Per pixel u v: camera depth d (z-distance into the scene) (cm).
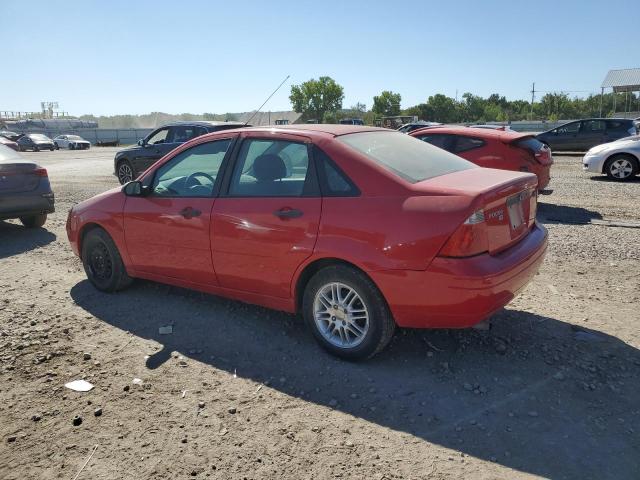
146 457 289
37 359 402
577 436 300
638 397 337
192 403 340
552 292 517
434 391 348
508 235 370
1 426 319
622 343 407
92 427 317
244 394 350
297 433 308
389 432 308
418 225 340
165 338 437
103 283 543
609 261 615
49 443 303
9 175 808
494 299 342
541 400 335
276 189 408
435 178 378
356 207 365
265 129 435
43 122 7538
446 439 300
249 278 424
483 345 410
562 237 738
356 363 388
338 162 383
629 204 1015
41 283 586
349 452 291
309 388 356
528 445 294
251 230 411
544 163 875
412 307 350
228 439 304
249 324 460
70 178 1731
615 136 2066
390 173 368
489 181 371
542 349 401
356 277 366
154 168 495
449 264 333
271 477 272
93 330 455
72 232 558
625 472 271
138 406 338
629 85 4459
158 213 476
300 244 385
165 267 486
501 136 870
